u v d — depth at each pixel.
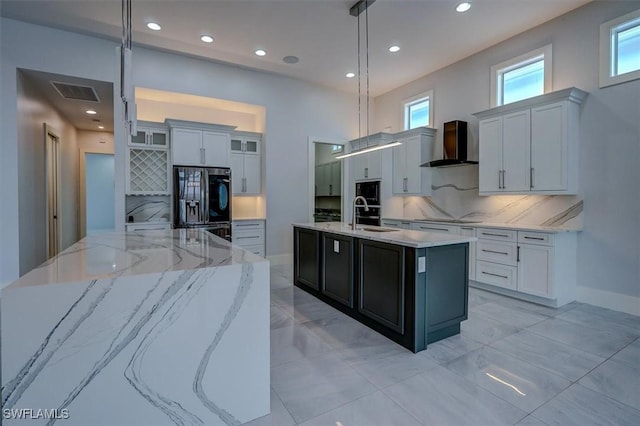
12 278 3.84
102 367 1.36
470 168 4.81
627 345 2.51
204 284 1.54
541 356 2.34
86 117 5.93
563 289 3.45
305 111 5.90
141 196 5.01
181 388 1.51
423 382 2.02
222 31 3.99
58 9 3.51
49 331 1.27
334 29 3.95
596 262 3.44
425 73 5.43
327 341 2.63
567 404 1.79
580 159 3.54
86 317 1.33
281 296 3.90
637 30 3.19
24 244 4.07
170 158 4.78
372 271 2.86
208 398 1.57
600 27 3.37
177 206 4.69
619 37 3.31
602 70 3.36
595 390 1.92
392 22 3.78
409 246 2.47
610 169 3.32
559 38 3.70
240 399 1.64
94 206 11.24
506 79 4.36
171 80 4.69
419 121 5.80
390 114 6.33
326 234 3.58
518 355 2.36
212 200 4.94
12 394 1.24
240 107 5.50
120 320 1.38
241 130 5.82
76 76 4.06
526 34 4.02
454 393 1.90
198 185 4.83
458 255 2.71
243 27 3.90
